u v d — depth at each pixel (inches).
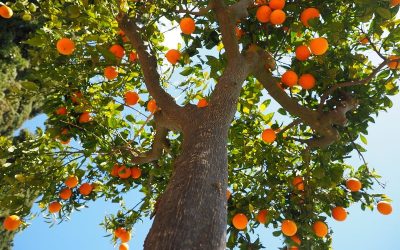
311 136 165.5
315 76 137.9
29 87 154.3
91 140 166.1
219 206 74.4
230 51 117.0
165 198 75.7
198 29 146.6
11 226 153.8
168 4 164.1
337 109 133.8
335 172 145.4
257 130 177.0
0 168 167.9
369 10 123.6
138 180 188.9
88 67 158.4
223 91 105.4
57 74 155.3
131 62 150.4
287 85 136.9
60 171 170.2
